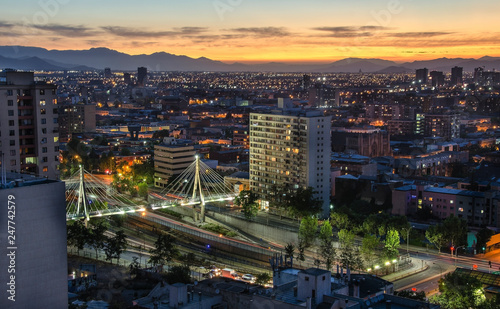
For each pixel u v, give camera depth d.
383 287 190.00
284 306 143.75
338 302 146.12
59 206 149.12
